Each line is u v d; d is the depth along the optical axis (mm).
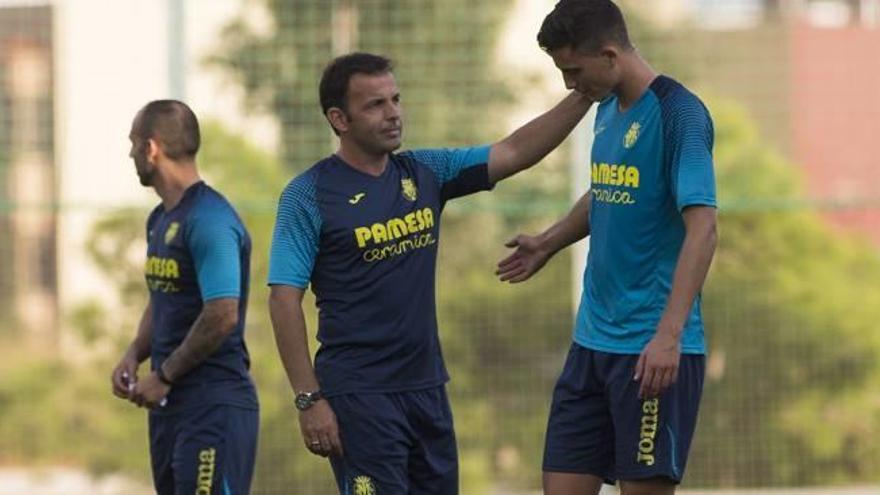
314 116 40875
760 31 43500
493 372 40812
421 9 41156
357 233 18516
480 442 39812
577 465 18688
